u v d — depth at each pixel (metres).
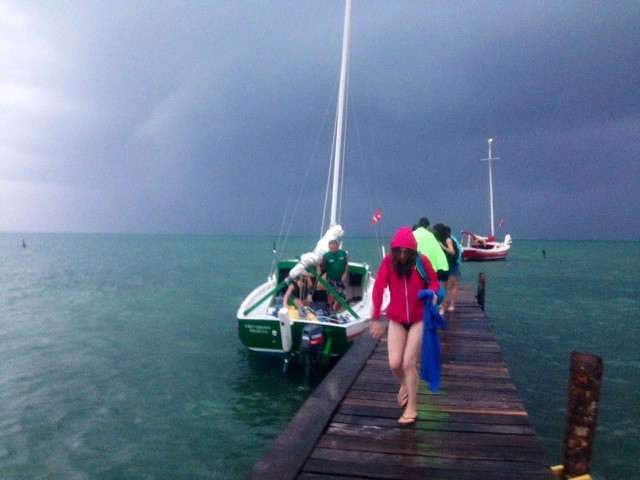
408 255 4.65
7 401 8.87
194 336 14.30
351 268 13.34
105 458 6.66
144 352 12.37
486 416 5.21
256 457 6.67
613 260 62.00
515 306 20.70
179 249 90.56
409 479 3.87
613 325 16.38
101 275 35.09
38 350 12.66
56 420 7.98
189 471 6.30
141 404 8.66
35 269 41.12
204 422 7.85
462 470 4.01
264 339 9.64
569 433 4.30
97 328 15.54
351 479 3.86
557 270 42.78
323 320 9.69
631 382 10.07
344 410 5.37
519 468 4.06
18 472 6.29
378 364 7.28
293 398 8.85
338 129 15.28
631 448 6.97
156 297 22.95
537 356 12.15
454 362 7.47
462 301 13.43
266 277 33.59
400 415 5.22
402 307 4.74
